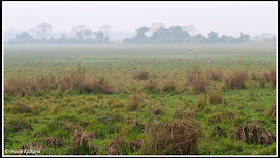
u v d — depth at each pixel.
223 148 7.51
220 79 19.11
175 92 15.20
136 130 8.61
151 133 7.24
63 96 14.27
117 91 15.69
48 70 29.89
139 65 36.25
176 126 7.37
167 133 7.25
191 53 70.31
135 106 11.65
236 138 8.05
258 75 20.36
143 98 13.52
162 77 22.11
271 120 9.72
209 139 8.05
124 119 9.95
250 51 75.56
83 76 16.05
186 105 12.23
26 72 27.81
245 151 7.36
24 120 9.67
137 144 7.49
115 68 31.77
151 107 11.62
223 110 10.87
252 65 33.47
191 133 7.20
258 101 12.99
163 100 13.45
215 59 47.22
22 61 44.16
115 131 8.84
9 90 14.24
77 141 7.39
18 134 8.73
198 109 11.19
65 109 11.73
